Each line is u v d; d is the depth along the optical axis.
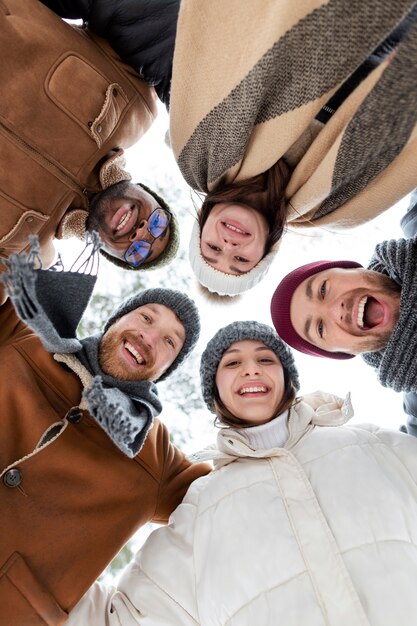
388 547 0.71
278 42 0.61
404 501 0.75
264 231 0.77
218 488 0.81
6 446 0.78
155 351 0.87
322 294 0.85
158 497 0.85
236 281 0.80
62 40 0.82
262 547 0.73
